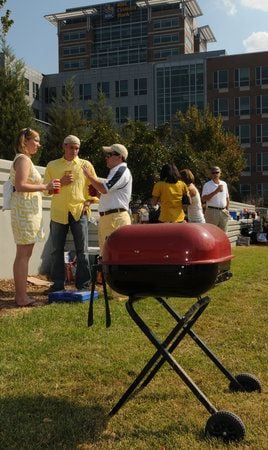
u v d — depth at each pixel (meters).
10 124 26.52
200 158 24.52
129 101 66.38
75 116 36.12
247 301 6.53
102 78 66.75
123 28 78.00
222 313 5.77
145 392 3.48
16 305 6.09
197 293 2.85
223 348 4.45
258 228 20.38
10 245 7.95
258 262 11.30
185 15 75.69
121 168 6.25
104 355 4.17
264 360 4.12
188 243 2.78
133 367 3.90
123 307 5.88
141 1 75.62
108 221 6.29
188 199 7.61
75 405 3.28
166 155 21.75
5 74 27.03
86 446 2.75
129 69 66.31
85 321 5.20
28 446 2.74
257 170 62.59
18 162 5.84
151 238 2.84
